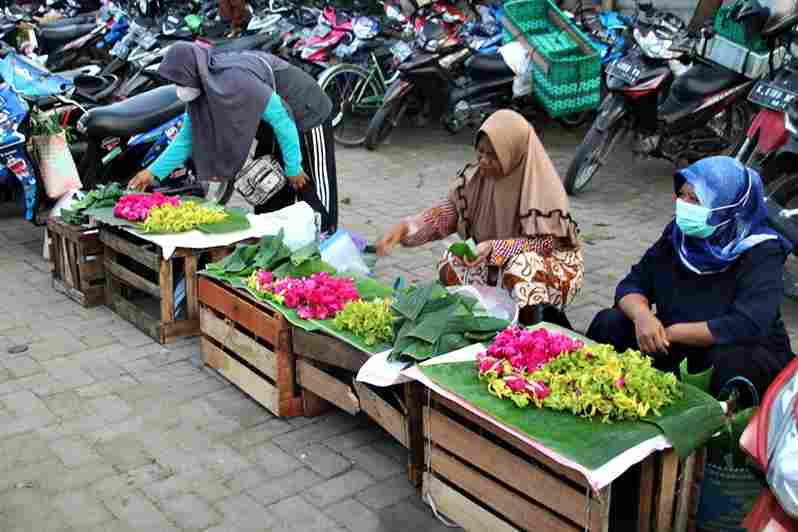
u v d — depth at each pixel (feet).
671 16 21.24
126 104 18.60
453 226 12.95
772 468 6.53
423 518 9.89
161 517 9.95
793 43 17.46
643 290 10.60
